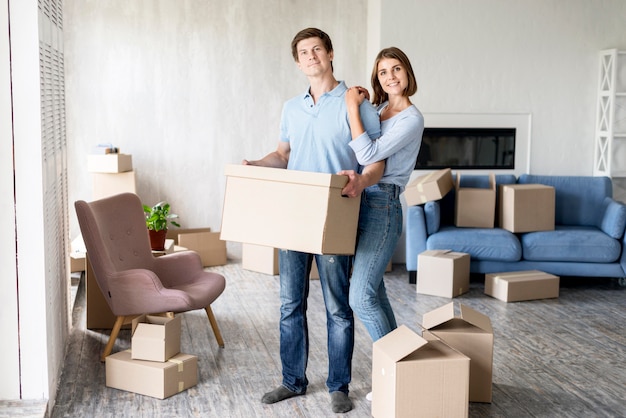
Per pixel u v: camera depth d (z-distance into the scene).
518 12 6.69
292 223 3.13
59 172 4.09
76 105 6.58
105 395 3.63
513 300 5.53
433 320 3.52
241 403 3.55
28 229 3.25
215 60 6.79
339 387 3.54
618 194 7.04
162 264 4.42
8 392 3.32
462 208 6.08
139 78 6.66
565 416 3.44
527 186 6.05
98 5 6.52
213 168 6.90
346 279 3.45
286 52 6.89
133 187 6.24
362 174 3.15
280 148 3.57
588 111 6.86
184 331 4.68
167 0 6.64
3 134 3.20
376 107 3.58
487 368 3.55
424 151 6.73
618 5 6.77
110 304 4.00
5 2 3.15
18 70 3.18
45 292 3.30
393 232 3.34
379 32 6.56
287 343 3.58
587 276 5.98
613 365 4.16
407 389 3.10
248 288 5.84
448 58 6.65
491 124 6.77
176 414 3.41
